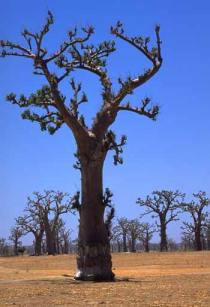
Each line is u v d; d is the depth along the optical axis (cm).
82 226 2081
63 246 11875
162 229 8481
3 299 1425
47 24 2097
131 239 10738
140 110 2192
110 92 2181
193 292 1464
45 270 3173
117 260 4128
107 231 2088
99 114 2152
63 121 2238
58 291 1605
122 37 2198
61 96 2112
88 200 2081
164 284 1753
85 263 2044
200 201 8481
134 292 1516
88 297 1430
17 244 9938
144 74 2180
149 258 4197
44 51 2114
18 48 2120
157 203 8469
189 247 11144
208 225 8600
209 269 2770
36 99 2170
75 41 2159
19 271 2994
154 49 2183
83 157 2091
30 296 1484
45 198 8500
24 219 8756
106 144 2123
